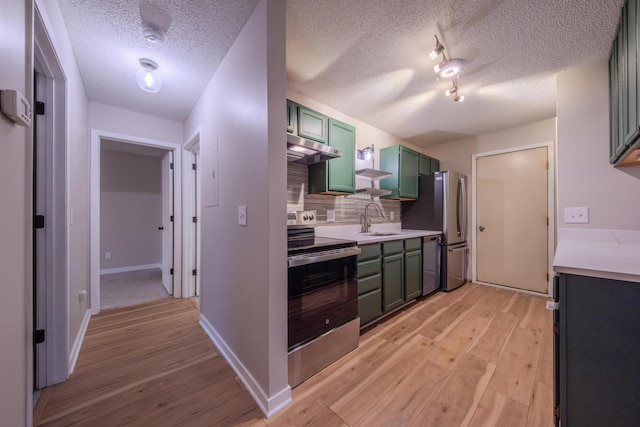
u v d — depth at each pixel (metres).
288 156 2.30
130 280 3.87
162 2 1.37
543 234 3.19
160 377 1.61
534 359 1.78
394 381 1.56
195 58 1.86
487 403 1.38
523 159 3.33
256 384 1.42
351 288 1.94
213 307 2.09
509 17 1.49
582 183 1.88
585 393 1.00
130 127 2.71
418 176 3.62
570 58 1.85
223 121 1.87
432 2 1.39
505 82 2.22
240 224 1.61
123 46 1.72
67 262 1.59
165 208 3.30
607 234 1.78
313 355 1.62
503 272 3.49
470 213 3.79
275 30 1.35
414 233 3.13
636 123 1.20
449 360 1.78
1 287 0.76
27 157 0.94
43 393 1.45
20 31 0.89
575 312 1.01
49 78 1.51
